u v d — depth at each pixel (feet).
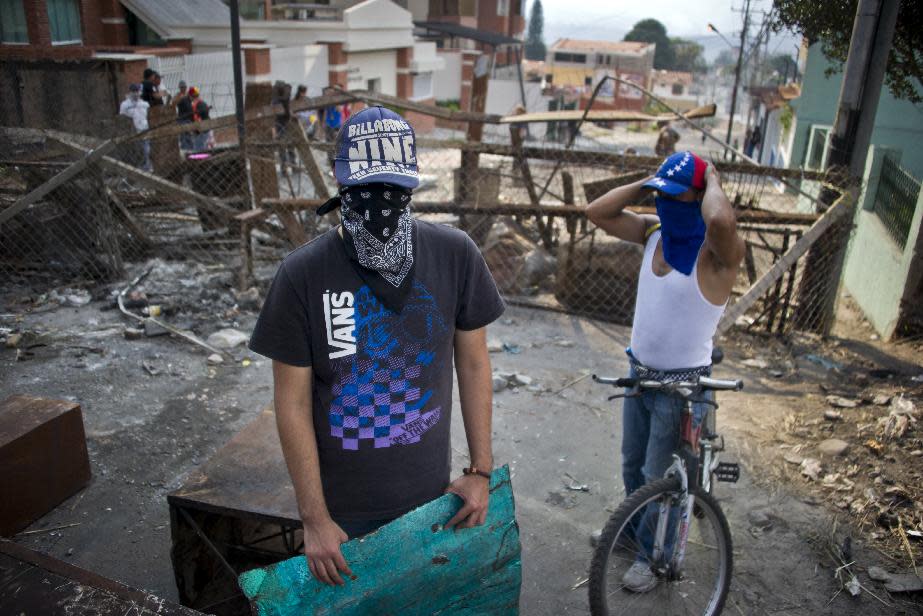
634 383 8.80
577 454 13.30
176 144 25.30
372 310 5.63
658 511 8.84
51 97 46.14
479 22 135.23
